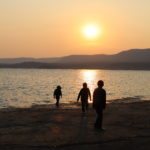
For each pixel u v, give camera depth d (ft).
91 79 448.65
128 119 53.11
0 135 39.34
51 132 41.16
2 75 604.90
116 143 34.81
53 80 416.26
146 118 54.34
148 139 36.86
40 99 154.10
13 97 168.35
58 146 33.45
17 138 37.47
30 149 32.24
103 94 42.52
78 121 50.72
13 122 49.90
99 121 43.11
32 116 57.41
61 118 54.34
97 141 35.68
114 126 46.01
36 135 39.27
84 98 61.62
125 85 299.58
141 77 545.03
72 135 39.06
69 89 236.22
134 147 33.06
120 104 83.05
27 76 565.12
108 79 450.71
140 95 179.73
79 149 32.24
